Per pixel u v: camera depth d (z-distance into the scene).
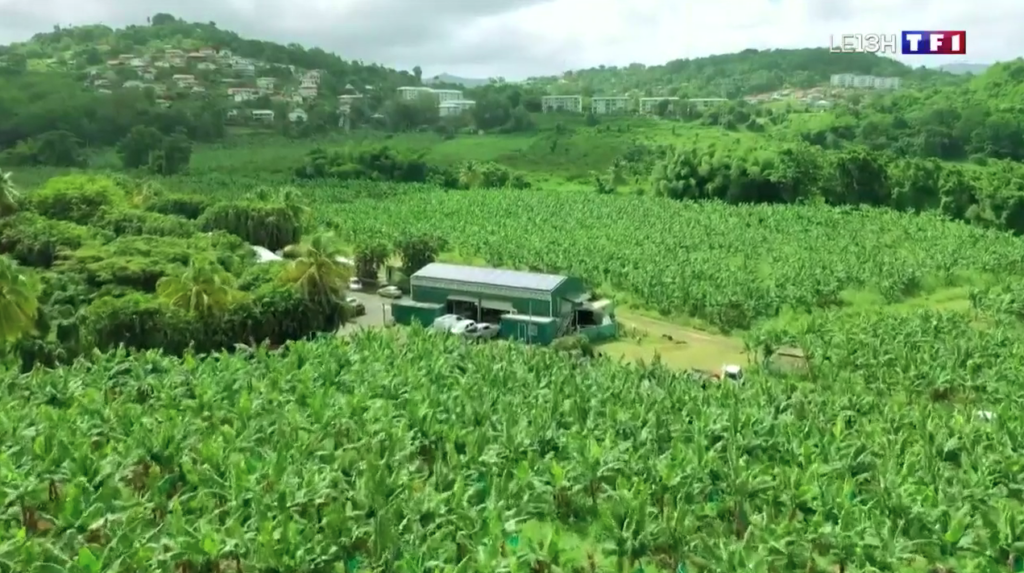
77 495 40.44
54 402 56.53
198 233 112.94
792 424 52.66
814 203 165.00
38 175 174.88
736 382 62.78
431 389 56.28
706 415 52.75
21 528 38.91
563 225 138.00
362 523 40.53
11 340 69.19
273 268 91.44
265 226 123.00
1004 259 110.06
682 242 122.31
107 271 89.06
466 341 74.44
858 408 58.75
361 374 60.34
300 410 54.53
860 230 133.12
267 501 40.81
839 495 43.34
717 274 98.50
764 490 44.59
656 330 88.25
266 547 36.94
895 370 66.50
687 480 44.88
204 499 43.38
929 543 41.56
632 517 41.22
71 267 91.56
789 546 39.78
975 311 89.50
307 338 81.94
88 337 74.12
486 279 90.19
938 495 44.09
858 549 39.28
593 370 63.28
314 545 37.84
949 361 66.31
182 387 57.62
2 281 66.94
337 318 84.75
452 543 39.78
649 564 41.91
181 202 135.62
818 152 175.62
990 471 47.66
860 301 94.88
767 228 136.12
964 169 166.12
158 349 68.19
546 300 86.19
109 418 51.62
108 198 129.25
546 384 59.81
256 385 57.41
